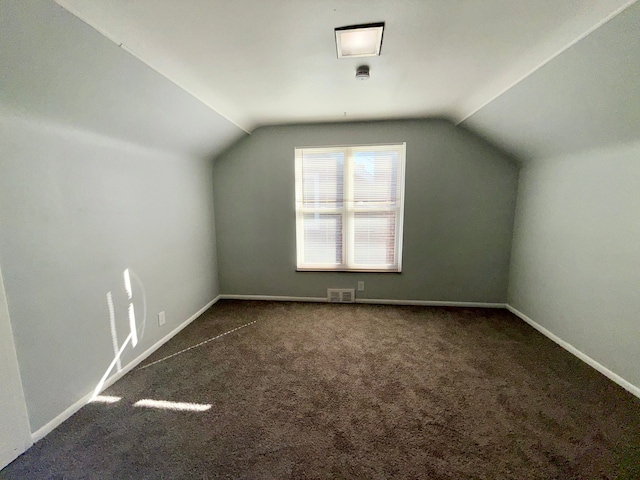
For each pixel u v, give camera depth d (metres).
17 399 1.41
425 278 3.37
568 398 1.80
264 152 3.39
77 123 1.72
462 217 3.22
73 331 1.74
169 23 1.41
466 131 3.09
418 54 1.76
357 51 1.73
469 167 3.13
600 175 2.07
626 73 1.46
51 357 1.60
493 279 3.28
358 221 3.49
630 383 1.86
